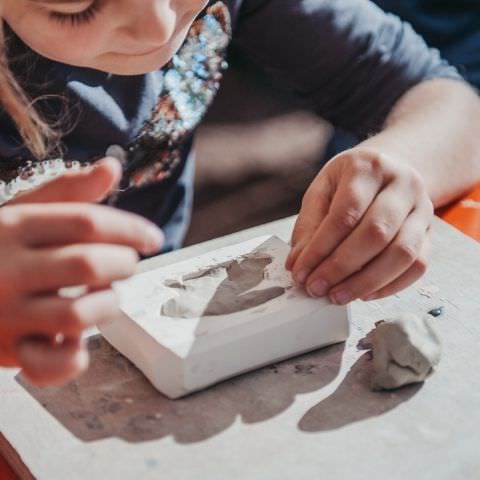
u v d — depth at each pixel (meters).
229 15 1.09
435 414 0.67
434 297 0.79
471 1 1.44
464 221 0.95
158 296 0.73
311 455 0.63
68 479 0.62
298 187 2.06
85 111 0.98
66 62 0.79
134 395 0.69
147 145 1.06
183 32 0.81
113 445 0.64
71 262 0.56
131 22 0.72
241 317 0.70
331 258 0.74
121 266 0.57
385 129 1.05
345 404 0.68
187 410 0.67
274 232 0.89
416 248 0.76
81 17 0.72
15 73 0.93
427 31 1.45
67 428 0.66
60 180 0.62
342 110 1.16
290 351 0.72
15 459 0.65
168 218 1.13
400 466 0.62
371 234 0.74
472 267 0.83
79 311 0.56
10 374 0.72
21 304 0.57
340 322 0.73
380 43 1.13
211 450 0.64
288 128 2.26
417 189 0.79
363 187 0.78
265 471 0.62
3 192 0.96
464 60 1.43
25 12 0.74
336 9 1.12
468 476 0.62
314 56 1.14
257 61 1.20
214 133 2.23
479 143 1.04
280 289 0.73
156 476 0.62
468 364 0.71
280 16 1.12
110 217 0.58
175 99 1.06
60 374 0.57
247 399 0.68
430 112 1.06
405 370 0.68
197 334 0.68
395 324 0.69
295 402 0.68
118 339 0.72
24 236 0.57
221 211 1.98
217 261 0.78
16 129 0.94
